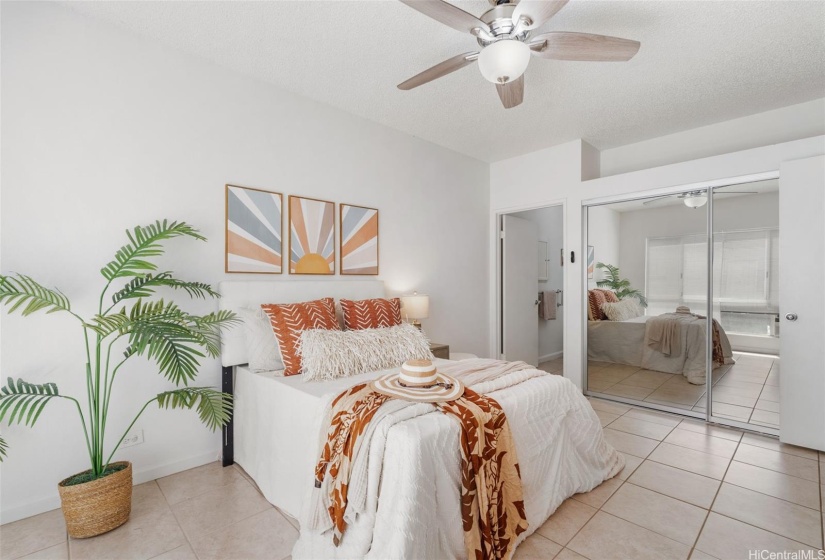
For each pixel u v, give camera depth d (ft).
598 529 5.72
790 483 6.99
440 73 6.69
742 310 9.81
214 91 8.22
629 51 6.02
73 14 6.61
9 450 5.98
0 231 5.95
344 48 7.68
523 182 14.29
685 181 10.56
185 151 7.82
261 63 8.26
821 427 8.25
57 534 5.70
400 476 4.28
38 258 6.25
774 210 9.31
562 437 6.46
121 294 6.29
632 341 11.83
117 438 6.96
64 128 6.51
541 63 8.23
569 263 12.99
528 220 17.08
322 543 4.85
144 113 7.33
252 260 8.74
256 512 6.25
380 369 7.85
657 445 8.75
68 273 6.52
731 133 11.15
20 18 6.15
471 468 4.77
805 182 8.45
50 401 6.32
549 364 17.51
